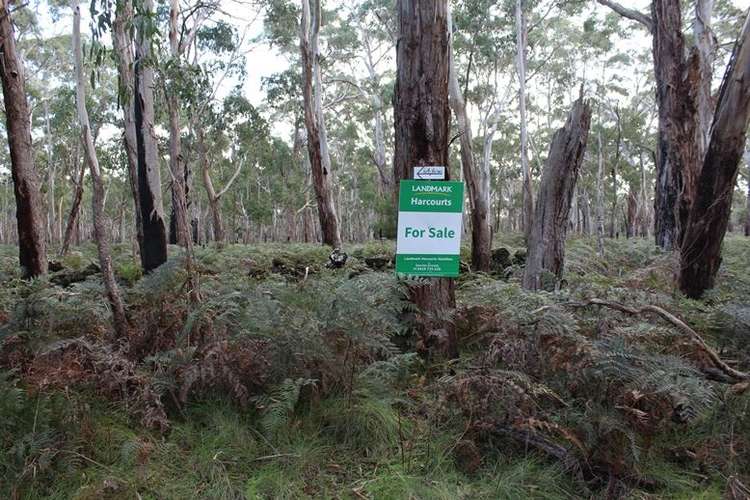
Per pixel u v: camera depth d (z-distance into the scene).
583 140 5.97
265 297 4.18
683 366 3.31
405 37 4.52
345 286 4.09
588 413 3.13
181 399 3.59
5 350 4.14
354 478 3.19
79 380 3.84
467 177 10.14
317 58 18.19
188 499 2.96
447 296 4.79
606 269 8.46
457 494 2.98
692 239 6.09
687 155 8.97
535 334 3.61
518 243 19.94
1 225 49.72
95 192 4.49
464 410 3.48
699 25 12.50
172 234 22.80
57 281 8.53
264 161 36.81
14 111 7.95
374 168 47.91
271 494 3.00
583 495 3.01
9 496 2.89
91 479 3.07
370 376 3.96
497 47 25.70
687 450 3.32
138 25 4.99
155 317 4.41
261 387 3.84
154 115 9.86
